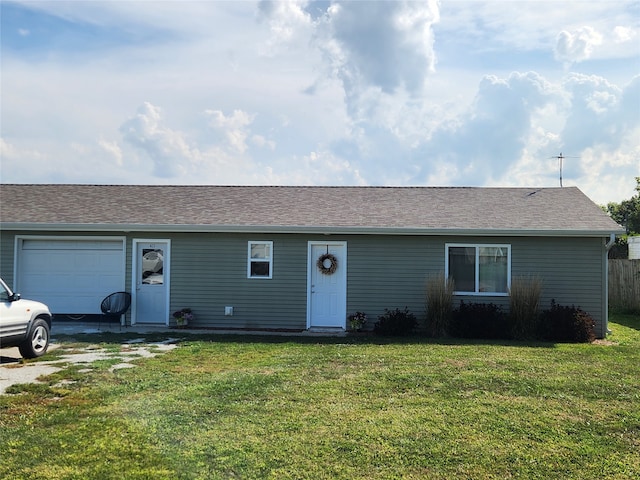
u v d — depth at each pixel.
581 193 17.11
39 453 5.13
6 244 15.05
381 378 8.12
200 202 16.58
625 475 4.91
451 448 5.41
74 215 15.22
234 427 5.89
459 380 8.00
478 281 14.30
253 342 12.11
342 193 17.56
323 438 5.61
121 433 5.66
